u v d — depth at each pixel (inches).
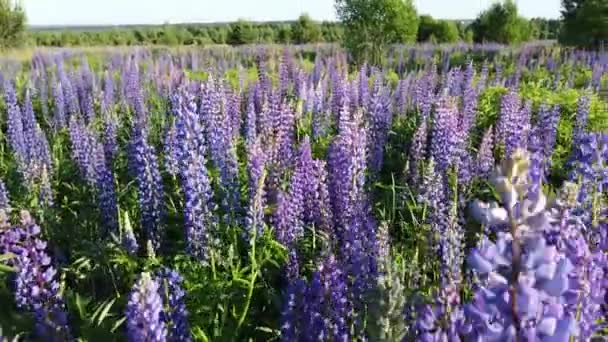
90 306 52.4
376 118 86.9
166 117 106.3
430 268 48.1
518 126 79.9
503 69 194.9
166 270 43.1
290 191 55.9
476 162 71.4
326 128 98.0
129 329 33.4
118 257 54.4
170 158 70.1
